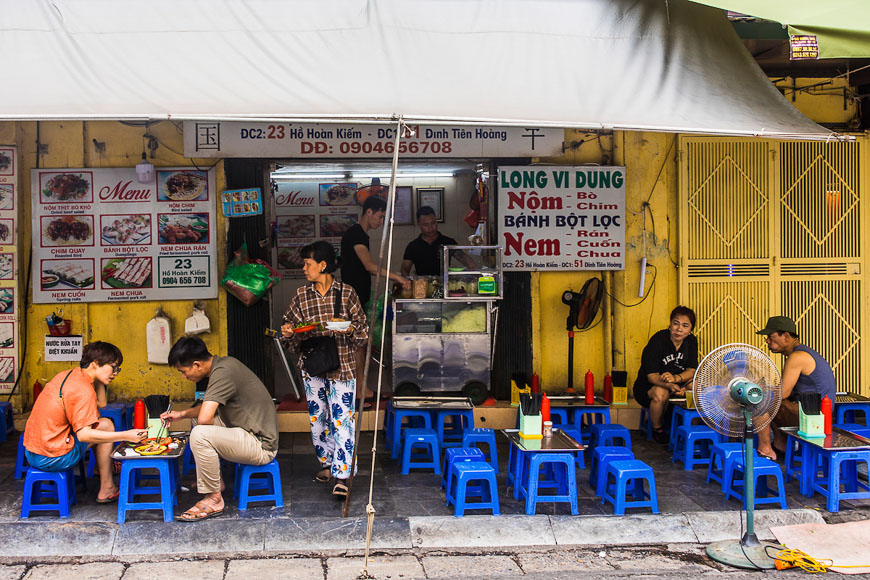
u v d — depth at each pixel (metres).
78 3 4.87
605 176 7.47
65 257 7.11
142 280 7.16
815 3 4.84
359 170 8.42
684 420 6.46
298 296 5.50
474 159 7.55
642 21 5.25
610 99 4.91
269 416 5.27
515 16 5.12
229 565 4.60
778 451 6.42
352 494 5.55
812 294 7.71
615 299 7.57
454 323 7.06
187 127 6.86
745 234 7.63
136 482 5.46
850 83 7.50
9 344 7.07
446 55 4.93
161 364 7.20
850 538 4.95
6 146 7.02
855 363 7.73
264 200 7.28
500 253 6.98
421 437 6.04
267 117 4.43
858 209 7.71
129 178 7.13
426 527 4.96
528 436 5.50
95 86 4.60
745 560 4.65
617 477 5.15
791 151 7.65
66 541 4.76
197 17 4.88
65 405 4.94
